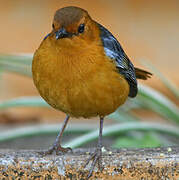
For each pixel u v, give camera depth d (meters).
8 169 8.26
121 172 8.30
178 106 16.86
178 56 18.80
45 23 19.58
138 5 19.77
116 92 8.79
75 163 8.36
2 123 16.58
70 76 8.37
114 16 19.69
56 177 8.32
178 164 8.23
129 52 18.91
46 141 14.97
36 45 19.05
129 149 8.91
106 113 9.04
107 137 14.81
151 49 19.02
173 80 17.97
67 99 8.55
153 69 13.41
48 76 8.43
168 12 19.69
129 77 9.57
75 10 8.59
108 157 8.44
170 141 14.02
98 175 8.34
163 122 16.50
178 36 19.28
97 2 19.88
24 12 19.78
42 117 17.08
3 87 17.77
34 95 18.00
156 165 8.25
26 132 13.24
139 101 13.39
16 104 12.98
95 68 8.42
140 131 13.22
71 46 8.27
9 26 19.48
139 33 19.38
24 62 13.35
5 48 18.78
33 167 8.28
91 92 8.48
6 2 19.84
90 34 8.57
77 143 11.61
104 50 8.70
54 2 19.86
